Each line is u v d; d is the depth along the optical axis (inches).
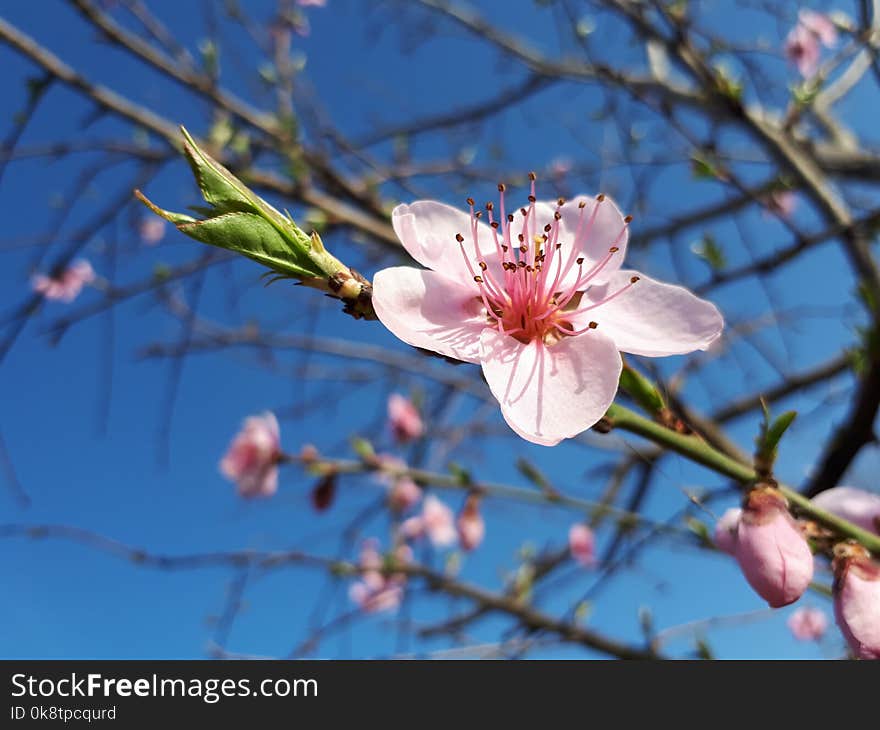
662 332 6.2
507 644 12.3
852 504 6.7
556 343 6.3
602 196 6.6
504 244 6.5
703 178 10.2
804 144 12.2
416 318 6.2
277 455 12.0
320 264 5.8
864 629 5.9
